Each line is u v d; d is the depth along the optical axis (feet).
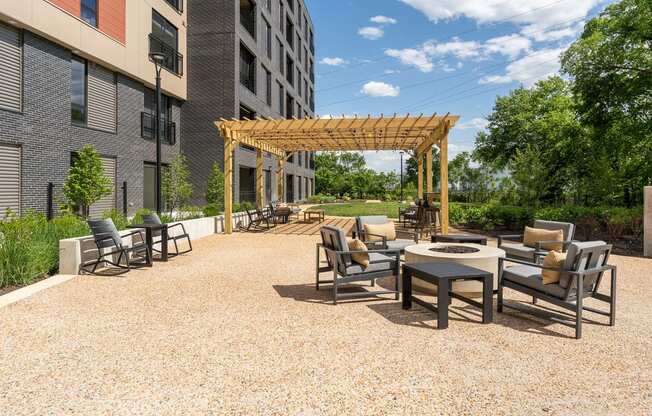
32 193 32.68
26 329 12.31
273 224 48.78
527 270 14.62
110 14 41.32
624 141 47.75
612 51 45.39
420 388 8.64
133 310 14.34
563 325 12.95
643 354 10.56
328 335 11.88
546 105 81.87
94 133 40.27
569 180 61.87
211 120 55.52
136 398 8.21
